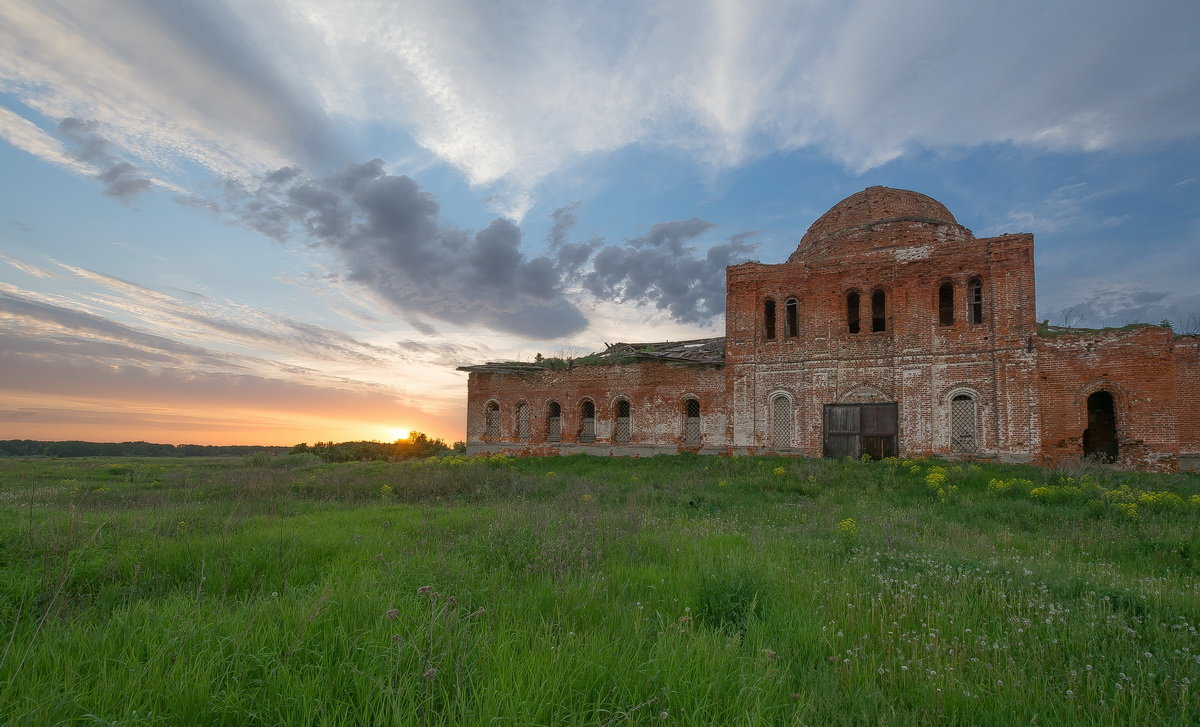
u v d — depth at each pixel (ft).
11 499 51.88
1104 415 82.07
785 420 89.66
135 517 38.06
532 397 115.55
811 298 88.43
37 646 15.35
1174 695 14.98
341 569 24.56
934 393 79.00
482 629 16.61
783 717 13.37
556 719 12.28
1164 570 32.19
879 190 99.14
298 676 13.46
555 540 29.68
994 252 76.69
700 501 57.52
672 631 17.37
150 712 12.00
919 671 15.71
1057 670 16.75
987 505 52.65
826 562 29.30
